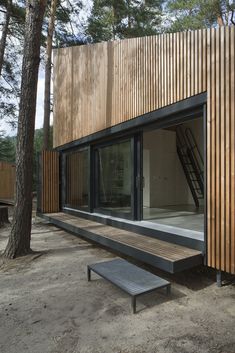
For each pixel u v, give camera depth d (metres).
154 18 14.22
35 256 4.98
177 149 10.02
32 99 5.11
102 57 6.60
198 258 3.76
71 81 8.15
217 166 3.59
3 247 5.79
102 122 6.56
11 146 22.77
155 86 4.84
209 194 3.70
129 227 5.50
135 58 5.39
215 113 3.63
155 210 7.91
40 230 7.68
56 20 11.09
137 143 5.77
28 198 5.11
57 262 4.70
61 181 9.09
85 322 2.75
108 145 6.78
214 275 3.99
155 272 4.21
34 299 3.29
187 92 4.13
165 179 9.68
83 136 7.46
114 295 3.37
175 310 2.97
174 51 4.41
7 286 3.72
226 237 3.47
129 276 3.35
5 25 11.55
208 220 3.71
